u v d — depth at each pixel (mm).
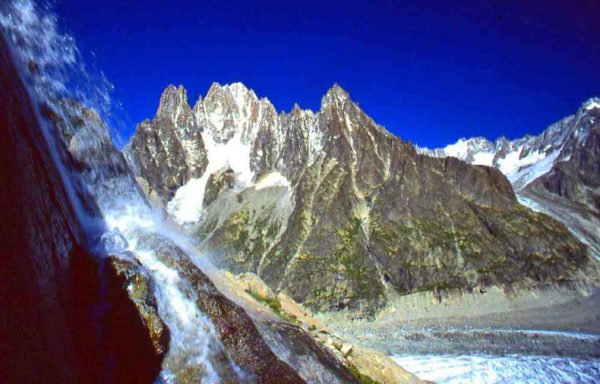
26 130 15148
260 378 16453
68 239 16000
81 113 21484
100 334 14859
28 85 16484
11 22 16172
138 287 15578
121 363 14586
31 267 13273
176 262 17531
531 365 152750
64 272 15125
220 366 16078
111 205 20719
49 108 18266
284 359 21250
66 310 14430
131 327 14984
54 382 12461
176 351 15516
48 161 16312
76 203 17844
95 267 16031
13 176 13406
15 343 11641
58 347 13273
